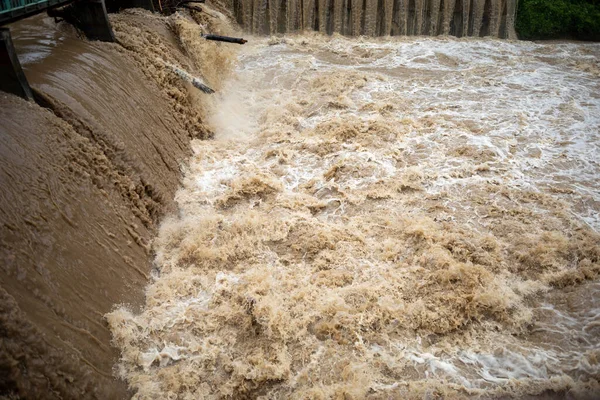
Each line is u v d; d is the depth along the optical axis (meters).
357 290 7.70
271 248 8.65
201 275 7.98
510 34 19.12
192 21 15.06
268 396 6.43
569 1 18.97
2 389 4.79
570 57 17.14
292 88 14.50
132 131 8.99
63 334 5.68
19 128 6.75
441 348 6.98
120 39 10.91
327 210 9.59
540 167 10.82
